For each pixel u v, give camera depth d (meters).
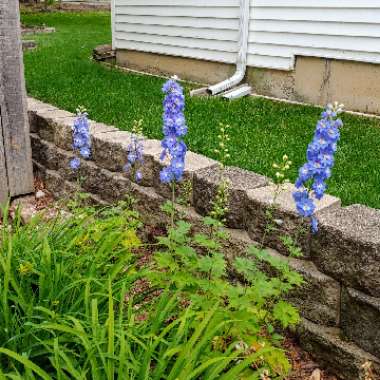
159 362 2.25
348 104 7.68
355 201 4.18
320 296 3.13
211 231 3.48
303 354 3.26
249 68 8.88
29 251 2.99
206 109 7.32
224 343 2.95
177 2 9.95
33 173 5.79
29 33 18.45
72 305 2.72
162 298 2.71
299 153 5.36
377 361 2.90
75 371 2.16
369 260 2.82
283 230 3.28
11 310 2.79
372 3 7.08
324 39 7.73
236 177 3.75
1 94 4.86
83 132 3.94
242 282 3.61
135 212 3.92
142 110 7.08
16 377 2.13
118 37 11.80
